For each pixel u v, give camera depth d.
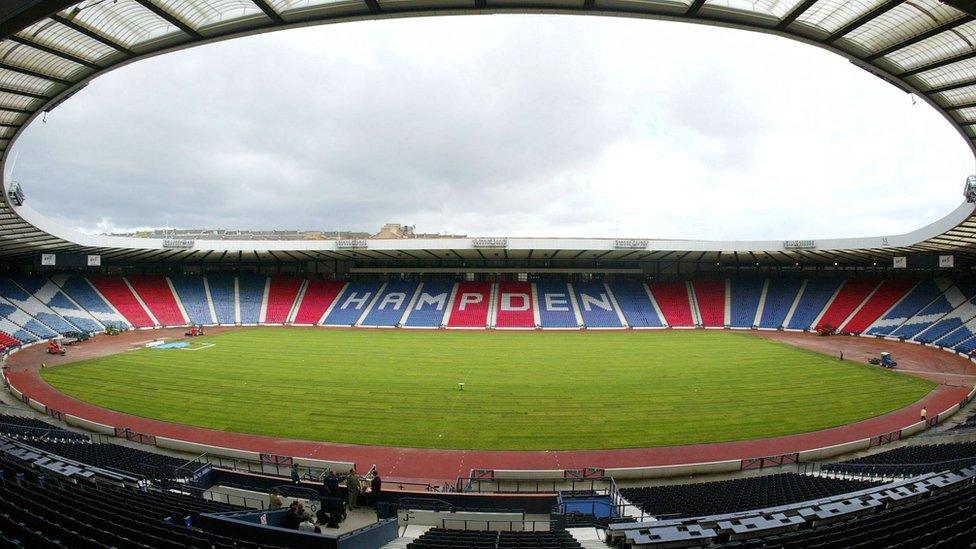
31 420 23.45
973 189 30.47
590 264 76.69
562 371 36.88
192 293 70.75
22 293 57.66
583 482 19.30
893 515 10.23
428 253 70.12
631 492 17.23
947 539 7.13
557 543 10.38
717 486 17.09
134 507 10.49
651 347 48.22
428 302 70.31
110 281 68.06
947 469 15.69
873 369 37.75
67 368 37.41
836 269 69.38
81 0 8.36
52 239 47.88
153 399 29.27
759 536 10.55
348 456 21.48
